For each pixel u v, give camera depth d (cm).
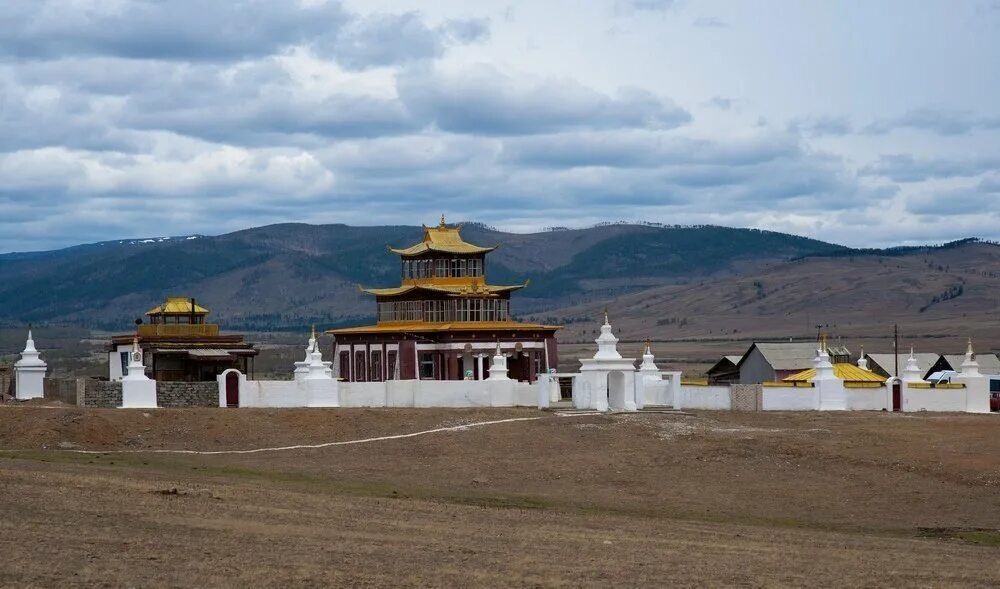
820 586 4816
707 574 4966
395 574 4738
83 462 7562
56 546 4903
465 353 11925
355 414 9119
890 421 9519
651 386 10694
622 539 5762
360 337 12562
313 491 6894
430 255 12744
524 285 12825
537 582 4697
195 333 12212
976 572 5234
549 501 7200
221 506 6000
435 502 6806
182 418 8812
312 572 4700
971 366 10831
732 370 16975
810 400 10381
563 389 11844
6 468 6931
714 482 7862
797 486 7781
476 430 8862
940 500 7419
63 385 10631
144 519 5534
